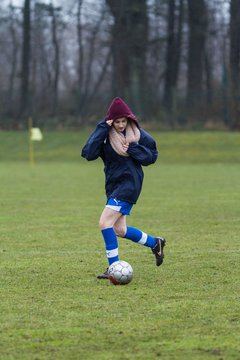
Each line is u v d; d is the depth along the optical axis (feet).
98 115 461.78
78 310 63.31
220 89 434.71
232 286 73.15
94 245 101.45
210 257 90.84
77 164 330.54
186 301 66.28
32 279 77.30
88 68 501.15
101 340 54.39
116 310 63.16
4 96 513.86
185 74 569.23
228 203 157.38
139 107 437.17
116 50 478.18
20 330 57.11
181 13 485.97
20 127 451.12
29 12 489.26
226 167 300.20
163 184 211.41
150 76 513.04
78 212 142.31
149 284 74.43
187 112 431.43
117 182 76.18
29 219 131.44
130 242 104.06
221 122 427.33
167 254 93.40
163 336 55.31
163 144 365.81
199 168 293.84
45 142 391.86
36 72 594.65
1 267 84.38
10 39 588.91
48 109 499.10
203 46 476.95
